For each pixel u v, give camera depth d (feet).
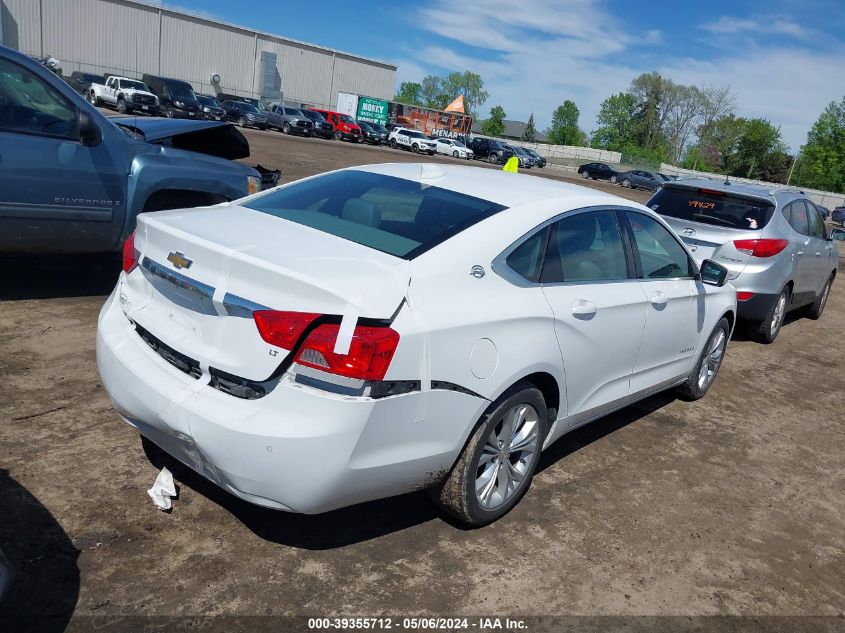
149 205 19.10
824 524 12.77
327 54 215.10
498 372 9.89
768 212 23.21
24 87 16.08
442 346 9.07
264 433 8.18
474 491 10.30
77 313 17.31
